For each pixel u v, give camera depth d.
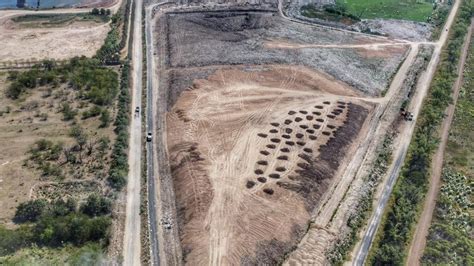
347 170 83.62
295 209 72.50
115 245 66.38
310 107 100.31
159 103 102.69
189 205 72.69
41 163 81.75
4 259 61.34
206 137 88.69
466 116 104.69
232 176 78.31
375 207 75.56
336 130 92.50
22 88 103.88
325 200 76.25
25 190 75.56
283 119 95.19
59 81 108.44
